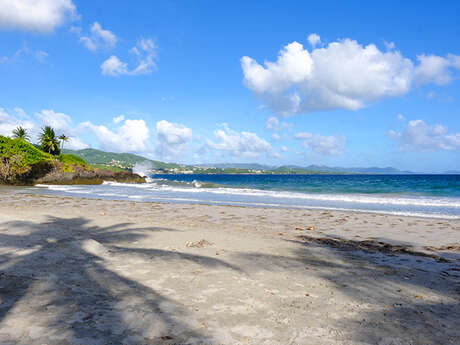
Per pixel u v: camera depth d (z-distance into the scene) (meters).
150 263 5.46
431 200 21.61
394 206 18.55
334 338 2.94
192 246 7.19
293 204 19.67
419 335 3.10
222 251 6.81
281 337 2.91
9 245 6.04
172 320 3.17
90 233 8.61
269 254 6.75
